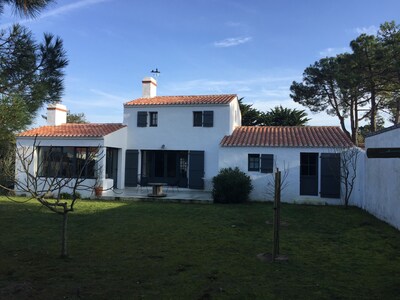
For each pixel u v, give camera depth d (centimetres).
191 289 536
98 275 595
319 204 1611
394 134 1062
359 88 2492
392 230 1038
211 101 2003
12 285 534
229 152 1731
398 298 516
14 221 1096
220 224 1085
